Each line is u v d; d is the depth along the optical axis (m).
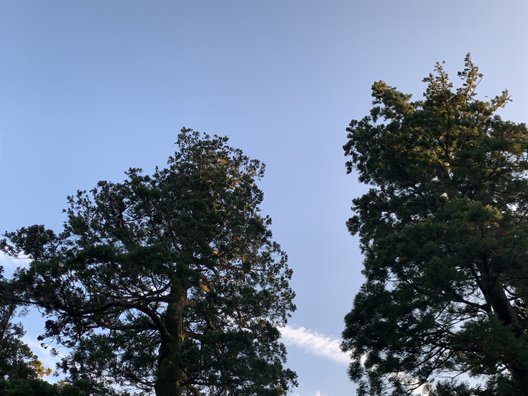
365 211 26.83
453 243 18.80
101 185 23.62
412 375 19.06
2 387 15.65
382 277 20.19
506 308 19.75
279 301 23.56
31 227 21.66
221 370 18.62
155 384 19.86
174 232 22.31
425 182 25.61
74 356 19.72
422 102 28.34
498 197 23.27
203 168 26.19
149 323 21.75
